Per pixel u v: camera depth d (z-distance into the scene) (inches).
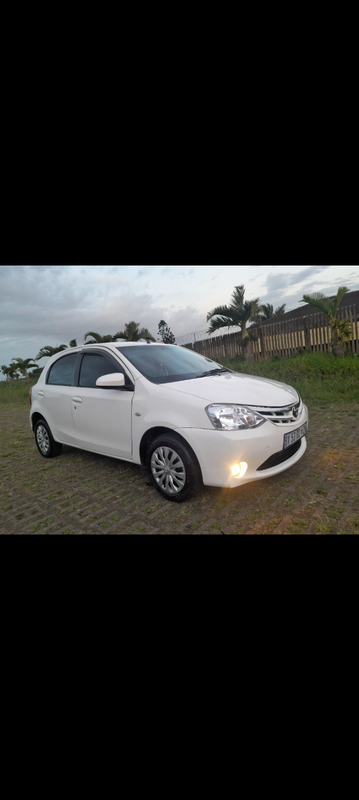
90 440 171.0
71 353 189.9
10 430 319.9
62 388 186.2
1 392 631.2
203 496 140.3
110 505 141.3
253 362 493.4
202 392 132.6
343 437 195.9
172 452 133.4
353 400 275.4
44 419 203.0
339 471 152.9
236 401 126.8
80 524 128.6
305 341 479.8
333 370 353.7
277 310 914.1
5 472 193.5
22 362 1234.0
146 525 123.6
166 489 137.8
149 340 188.4
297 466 161.8
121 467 184.4
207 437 121.6
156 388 140.0
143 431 141.1
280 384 160.2
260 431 122.6
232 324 575.2
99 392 162.2
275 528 115.3
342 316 439.8
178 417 128.5
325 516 119.3
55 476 179.3
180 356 178.1
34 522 133.6
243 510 127.7
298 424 136.7
